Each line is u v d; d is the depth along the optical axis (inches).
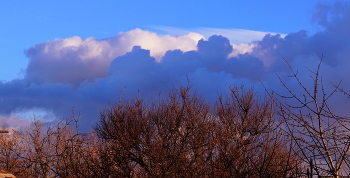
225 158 557.9
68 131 839.1
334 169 236.7
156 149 915.4
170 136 982.4
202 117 983.6
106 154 863.7
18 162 972.6
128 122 1003.9
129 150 937.5
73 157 801.6
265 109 834.2
